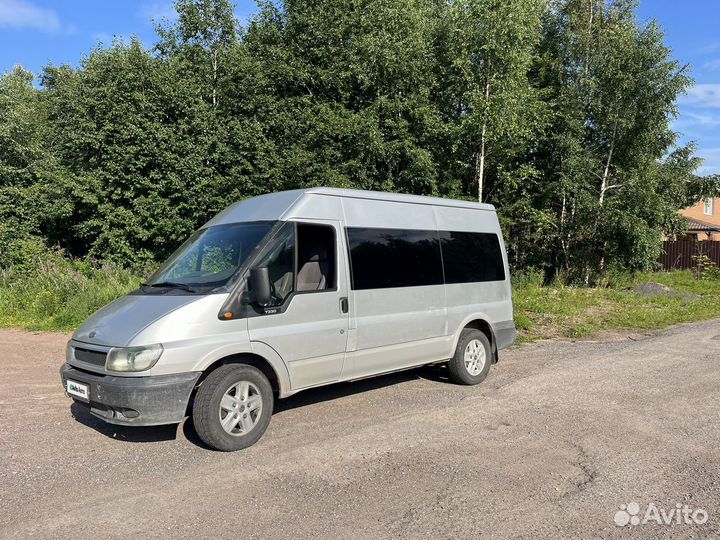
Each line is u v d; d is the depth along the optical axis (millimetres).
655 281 20953
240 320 4566
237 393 4582
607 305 14430
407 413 5582
